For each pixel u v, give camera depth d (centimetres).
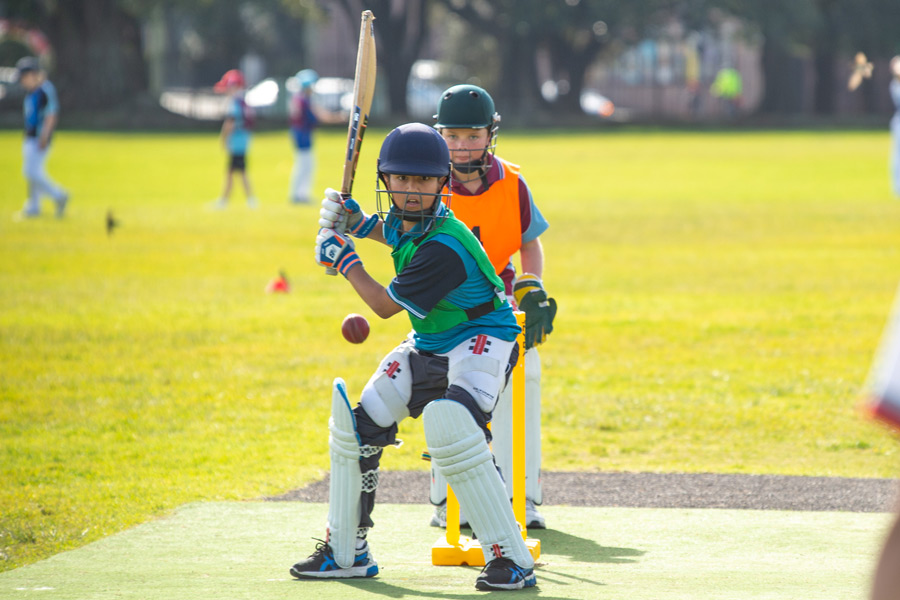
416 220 1380
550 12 18288
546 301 1722
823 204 7412
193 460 2256
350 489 1436
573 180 9444
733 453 2331
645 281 4606
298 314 3903
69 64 17862
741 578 1404
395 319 3869
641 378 3008
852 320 3797
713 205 7450
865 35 19950
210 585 1384
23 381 2939
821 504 1944
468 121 1677
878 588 530
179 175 9694
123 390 2858
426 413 1353
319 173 9925
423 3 19175
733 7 18712
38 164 6400
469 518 1377
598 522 1839
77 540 1734
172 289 4372
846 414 2630
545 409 2689
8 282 4469
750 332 3606
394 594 1329
